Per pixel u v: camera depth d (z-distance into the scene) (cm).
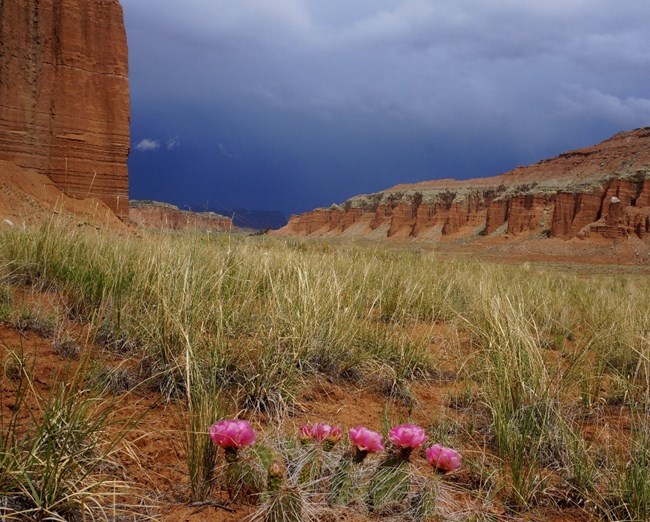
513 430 339
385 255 1452
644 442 310
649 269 6656
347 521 219
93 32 2594
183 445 289
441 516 229
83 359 300
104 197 2597
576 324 748
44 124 2439
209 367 370
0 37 2305
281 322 461
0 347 389
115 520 216
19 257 621
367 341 520
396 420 375
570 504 289
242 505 238
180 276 526
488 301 590
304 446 249
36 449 217
